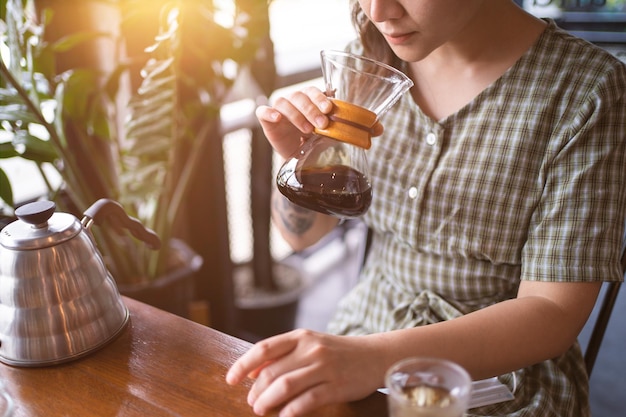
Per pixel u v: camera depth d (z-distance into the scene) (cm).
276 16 291
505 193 108
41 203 89
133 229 102
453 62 111
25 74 146
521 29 108
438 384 65
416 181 115
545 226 103
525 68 107
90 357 88
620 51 143
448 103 114
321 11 306
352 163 92
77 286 88
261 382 78
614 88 102
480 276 113
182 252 179
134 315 98
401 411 62
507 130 108
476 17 107
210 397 80
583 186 101
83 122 158
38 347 86
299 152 94
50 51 146
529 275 103
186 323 96
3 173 135
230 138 249
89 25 172
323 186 90
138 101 151
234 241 266
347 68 87
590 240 99
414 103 115
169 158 162
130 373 85
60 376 85
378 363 80
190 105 164
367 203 93
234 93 225
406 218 118
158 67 142
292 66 262
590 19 146
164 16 142
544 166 105
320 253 313
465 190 111
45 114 159
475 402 100
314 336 80
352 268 300
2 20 137
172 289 165
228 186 254
